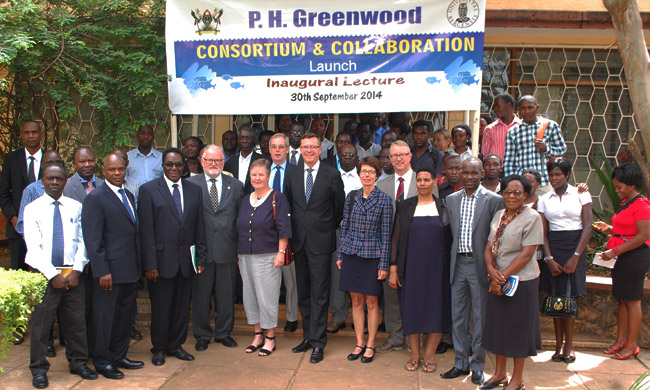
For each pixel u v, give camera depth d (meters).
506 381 3.97
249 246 4.58
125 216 4.14
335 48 5.32
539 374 4.23
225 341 4.87
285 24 5.34
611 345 4.78
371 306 4.46
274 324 4.64
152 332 4.46
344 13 5.28
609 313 4.99
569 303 4.25
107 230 4.09
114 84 5.40
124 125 5.39
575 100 7.16
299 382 4.04
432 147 5.41
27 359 4.54
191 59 5.44
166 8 5.43
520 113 4.96
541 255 4.46
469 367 4.20
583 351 4.77
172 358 4.55
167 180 4.45
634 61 4.35
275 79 5.39
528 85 7.13
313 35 5.32
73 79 5.25
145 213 4.31
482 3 5.13
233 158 5.59
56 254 3.93
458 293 4.12
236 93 5.44
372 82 5.31
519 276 3.65
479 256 3.96
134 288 4.32
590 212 4.40
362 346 4.56
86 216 4.01
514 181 3.65
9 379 4.12
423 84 5.26
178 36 5.44
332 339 5.06
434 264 4.13
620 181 4.48
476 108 5.22
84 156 4.52
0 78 5.23
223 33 5.40
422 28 5.22
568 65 7.13
